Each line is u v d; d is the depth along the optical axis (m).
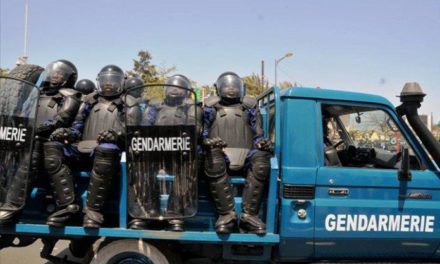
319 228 4.19
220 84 4.44
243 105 4.45
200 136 4.10
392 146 4.54
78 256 4.71
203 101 4.49
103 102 4.34
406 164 4.20
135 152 3.91
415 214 4.30
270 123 4.74
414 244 4.35
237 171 4.20
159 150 3.89
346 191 4.25
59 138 3.97
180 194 3.90
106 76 4.31
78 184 4.27
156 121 3.91
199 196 4.21
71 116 4.23
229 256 4.29
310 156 4.23
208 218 4.22
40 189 4.26
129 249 4.05
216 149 3.97
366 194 4.27
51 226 3.98
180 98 3.95
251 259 4.29
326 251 4.28
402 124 4.48
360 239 4.25
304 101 4.29
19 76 4.43
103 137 3.92
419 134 4.43
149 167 3.91
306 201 4.18
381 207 4.26
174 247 4.28
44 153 3.98
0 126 3.95
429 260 4.48
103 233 3.97
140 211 3.94
